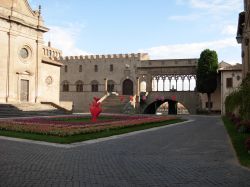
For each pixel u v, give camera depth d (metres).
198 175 10.35
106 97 72.00
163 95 75.88
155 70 79.88
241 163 12.16
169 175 10.29
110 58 84.81
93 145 16.83
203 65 68.44
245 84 18.25
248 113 17.75
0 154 13.50
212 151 15.25
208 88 68.00
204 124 34.84
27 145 16.36
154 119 36.97
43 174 10.09
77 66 88.00
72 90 88.25
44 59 58.84
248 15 31.88
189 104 74.00
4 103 46.00
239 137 20.30
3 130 23.03
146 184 9.19
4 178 9.51
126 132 23.97
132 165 11.73
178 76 77.56
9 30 48.97
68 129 21.97
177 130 26.84
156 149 15.74
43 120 31.17
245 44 36.81
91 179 9.59
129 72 82.75
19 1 50.66
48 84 60.22
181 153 14.61
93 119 32.84
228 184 9.33
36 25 53.84
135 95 73.00
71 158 12.93
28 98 52.97
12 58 49.38
